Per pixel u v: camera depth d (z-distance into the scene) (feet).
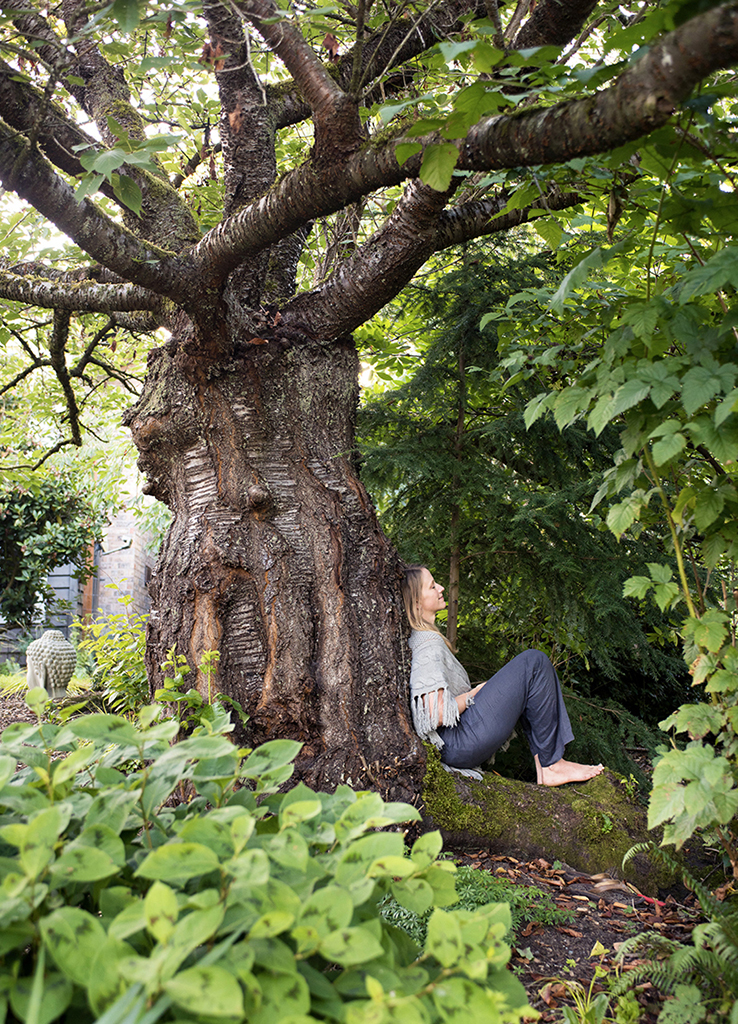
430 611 12.04
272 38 7.84
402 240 10.61
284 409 11.38
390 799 10.11
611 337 6.75
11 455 24.77
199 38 10.23
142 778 4.85
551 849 9.99
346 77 12.07
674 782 6.28
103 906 4.08
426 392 14.69
